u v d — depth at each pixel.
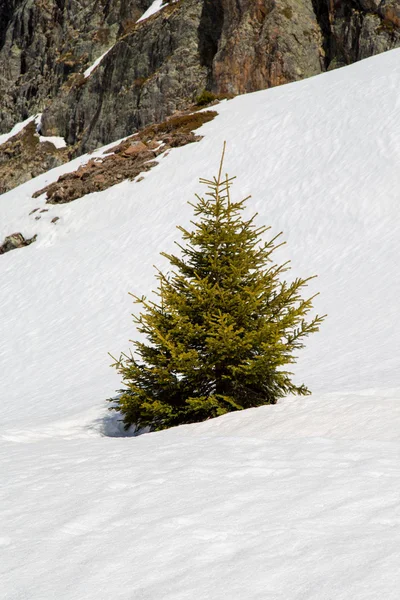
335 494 7.46
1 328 43.88
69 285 47.38
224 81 85.31
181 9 99.06
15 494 8.69
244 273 17.67
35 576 5.86
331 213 44.78
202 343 16.97
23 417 25.61
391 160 47.31
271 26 83.00
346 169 48.56
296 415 14.04
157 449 11.17
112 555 6.17
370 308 32.34
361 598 4.85
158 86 94.56
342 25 80.44
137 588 5.45
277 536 6.27
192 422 16.77
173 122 70.25
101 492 8.38
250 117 63.62
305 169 50.97
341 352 27.30
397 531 6.11
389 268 36.53
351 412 13.55
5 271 54.28
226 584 5.33
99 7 125.88
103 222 56.88
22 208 65.12
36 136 115.56
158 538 6.49
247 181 52.72
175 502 7.66
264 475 8.65
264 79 82.38
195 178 56.38
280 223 46.03
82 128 108.81
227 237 17.64
